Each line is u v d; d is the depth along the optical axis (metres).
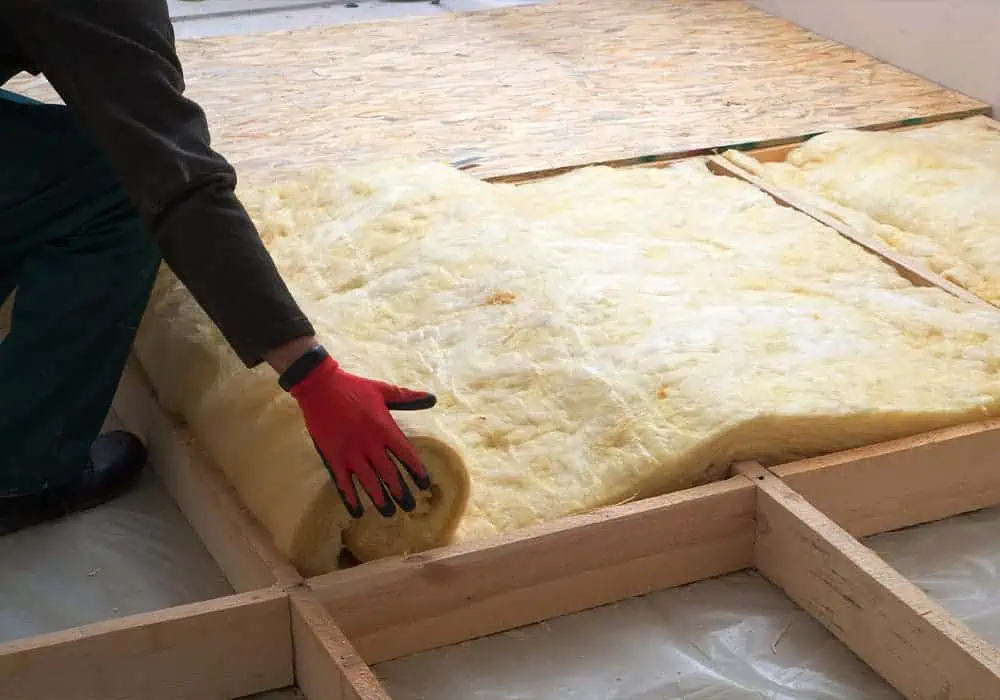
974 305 2.25
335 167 2.66
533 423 1.88
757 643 1.64
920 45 3.72
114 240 1.80
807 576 1.67
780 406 1.81
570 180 2.84
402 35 4.18
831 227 2.59
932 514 1.88
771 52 3.99
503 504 1.74
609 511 1.67
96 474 1.94
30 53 1.48
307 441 1.63
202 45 4.01
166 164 1.41
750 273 2.33
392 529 1.62
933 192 2.75
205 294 1.42
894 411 1.82
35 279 1.78
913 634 1.50
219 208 1.42
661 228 2.54
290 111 3.37
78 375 1.82
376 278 2.19
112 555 1.83
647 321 2.09
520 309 2.10
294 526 1.57
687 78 3.70
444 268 2.20
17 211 1.76
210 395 1.82
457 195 2.47
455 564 1.59
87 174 1.76
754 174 2.95
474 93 3.54
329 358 1.45
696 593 1.74
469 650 1.63
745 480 1.74
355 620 1.57
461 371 1.97
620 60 3.89
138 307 1.85
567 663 1.60
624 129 3.22
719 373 1.92
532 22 4.35
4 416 1.79
